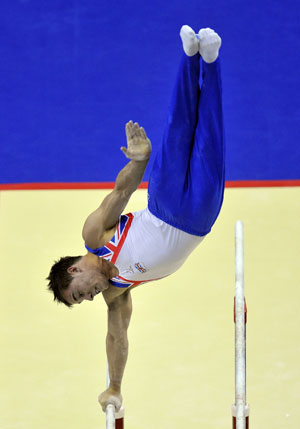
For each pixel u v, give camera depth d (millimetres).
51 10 33375
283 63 31359
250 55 31500
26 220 26344
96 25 32875
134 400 20641
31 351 22141
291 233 25484
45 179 29234
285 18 32406
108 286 15672
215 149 14570
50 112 30953
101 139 30141
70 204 27125
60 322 23016
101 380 21328
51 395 21000
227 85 30781
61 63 32000
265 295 23297
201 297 23422
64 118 30750
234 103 30453
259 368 21312
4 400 20938
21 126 30703
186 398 20641
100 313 23344
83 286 14945
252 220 26062
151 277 15391
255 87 30812
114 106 30781
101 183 28812
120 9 33156
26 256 24875
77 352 22094
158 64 31641
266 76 31062
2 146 30281
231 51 31562
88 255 15125
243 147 29562
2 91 31484
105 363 21750
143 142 14312
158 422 20000
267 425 19781
